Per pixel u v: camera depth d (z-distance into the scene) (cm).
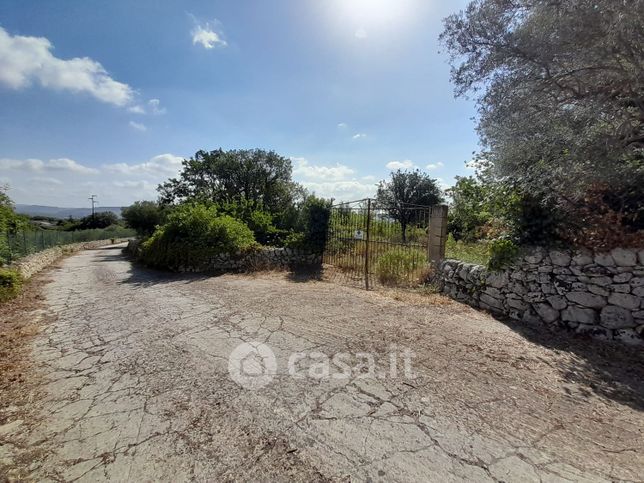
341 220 970
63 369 334
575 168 383
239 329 442
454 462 196
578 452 204
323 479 186
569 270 421
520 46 408
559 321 425
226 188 2497
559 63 391
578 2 338
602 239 402
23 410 261
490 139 515
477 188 972
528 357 344
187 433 229
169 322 481
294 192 2553
